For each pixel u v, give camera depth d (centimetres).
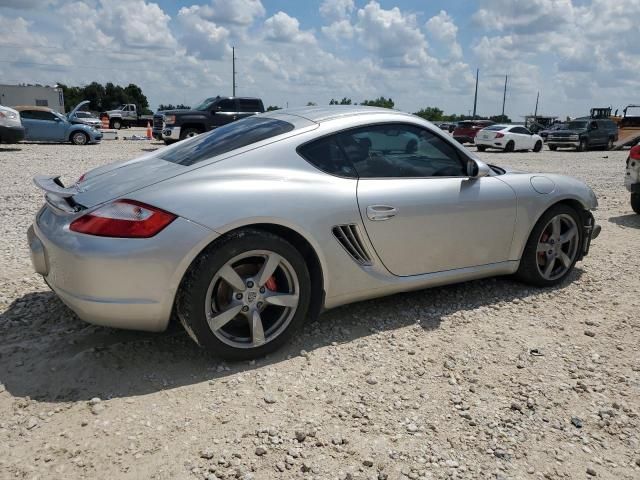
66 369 282
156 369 289
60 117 2069
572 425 258
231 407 259
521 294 422
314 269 319
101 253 261
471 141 2991
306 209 304
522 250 413
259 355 302
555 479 221
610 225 695
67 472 212
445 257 369
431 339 339
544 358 320
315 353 315
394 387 282
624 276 475
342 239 321
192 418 249
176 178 288
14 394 262
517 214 397
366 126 344
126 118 4616
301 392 274
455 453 234
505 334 351
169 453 225
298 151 319
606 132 2669
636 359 323
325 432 243
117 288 264
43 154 1537
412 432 246
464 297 411
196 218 273
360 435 242
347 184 326
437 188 358
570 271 450
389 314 374
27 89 4031
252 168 304
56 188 291
